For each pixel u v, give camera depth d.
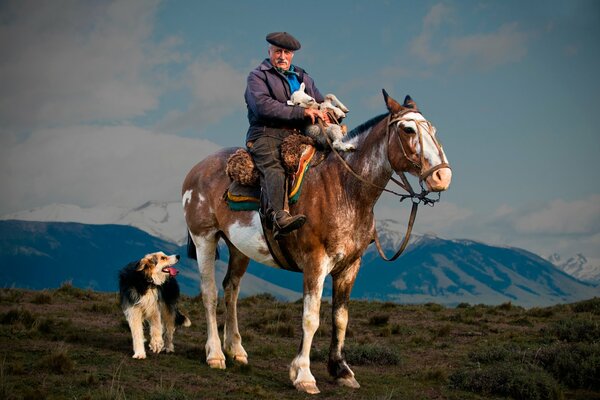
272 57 10.35
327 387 9.90
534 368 10.78
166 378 9.97
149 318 11.61
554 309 20.42
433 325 17.09
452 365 12.22
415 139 8.98
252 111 10.30
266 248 10.14
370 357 12.23
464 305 21.45
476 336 15.56
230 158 10.28
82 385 9.27
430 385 10.59
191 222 11.50
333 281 10.08
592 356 10.94
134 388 9.27
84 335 12.74
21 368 9.62
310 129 9.81
